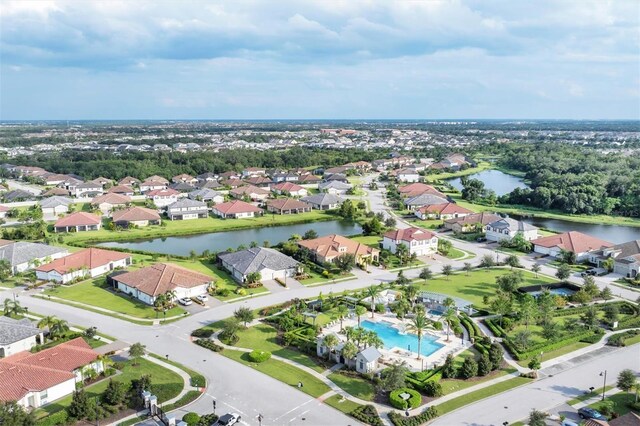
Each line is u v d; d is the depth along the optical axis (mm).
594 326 115000
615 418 78688
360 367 96812
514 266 163750
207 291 138875
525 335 104688
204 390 89938
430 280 151375
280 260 154125
